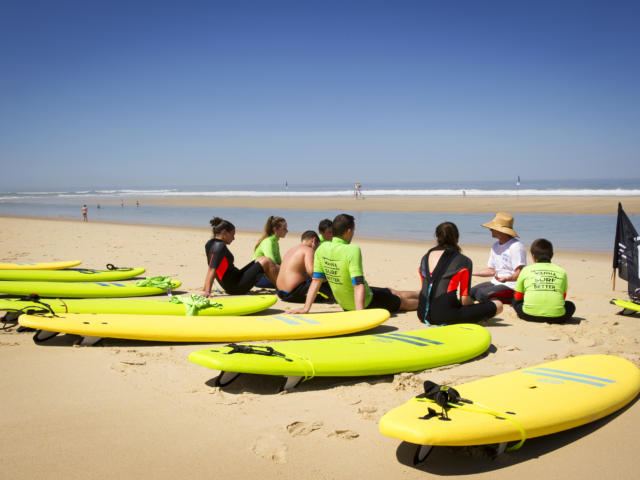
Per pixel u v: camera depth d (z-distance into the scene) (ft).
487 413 8.64
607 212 77.20
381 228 63.52
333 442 9.10
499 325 18.08
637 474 8.16
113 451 8.61
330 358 11.76
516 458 8.66
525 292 18.78
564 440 9.36
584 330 17.33
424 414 8.49
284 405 10.66
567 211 80.53
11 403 10.53
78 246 45.14
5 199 214.90
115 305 17.08
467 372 12.71
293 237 56.13
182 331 14.47
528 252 41.32
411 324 18.35
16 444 8.82
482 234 54.70
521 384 10.50
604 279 28.43
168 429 9.46
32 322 13.99
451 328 15.23
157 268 32.32
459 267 16.02
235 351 11.37
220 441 9.03
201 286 25.99
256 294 24.16
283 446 8.86
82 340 14.61
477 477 8.05
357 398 11.07
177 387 11.55
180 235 57.72
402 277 29.37
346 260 17.35
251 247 45.09
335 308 20.74
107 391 11.27
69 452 8.56
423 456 8.15
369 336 14.16
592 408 9.60
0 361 13.14
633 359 13.94
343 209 103.09
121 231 63.62
